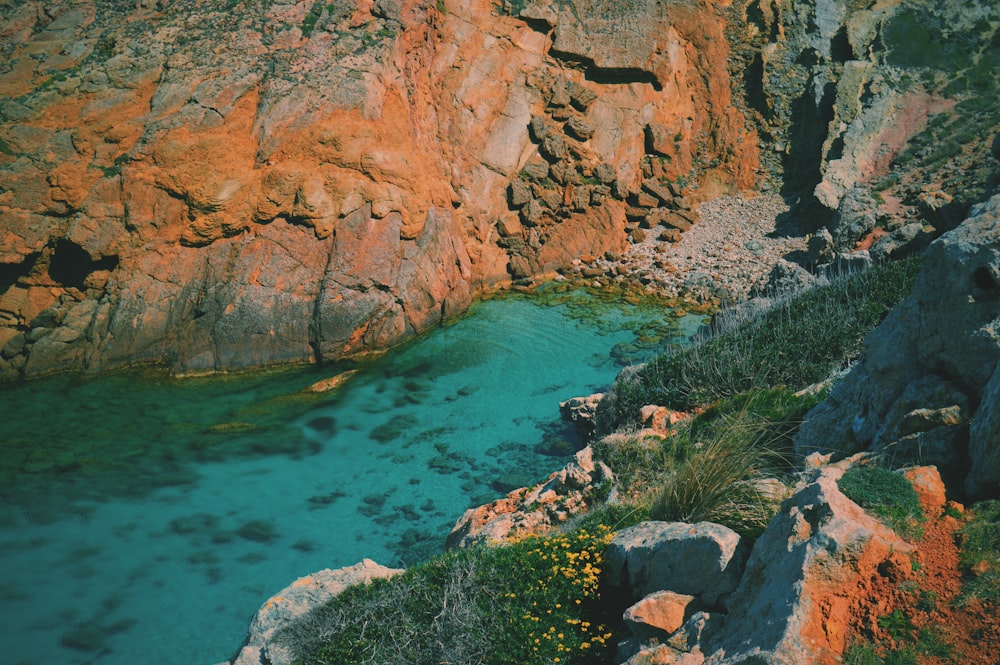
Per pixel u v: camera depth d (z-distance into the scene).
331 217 27.66
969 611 5.95
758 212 34.81
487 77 34.09
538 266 32.78
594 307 30.16
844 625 6.16
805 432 10.85
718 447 9.54
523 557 9.19
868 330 15.47
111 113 28.28
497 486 19.12
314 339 26.78
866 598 6.28
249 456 21.17
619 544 8.52
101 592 16.09
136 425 23.08
